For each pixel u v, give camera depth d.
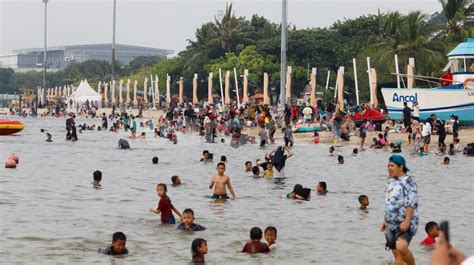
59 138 61.88
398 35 85.12
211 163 38.78
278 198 25.41
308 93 98.06
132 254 16.23
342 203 24.42
